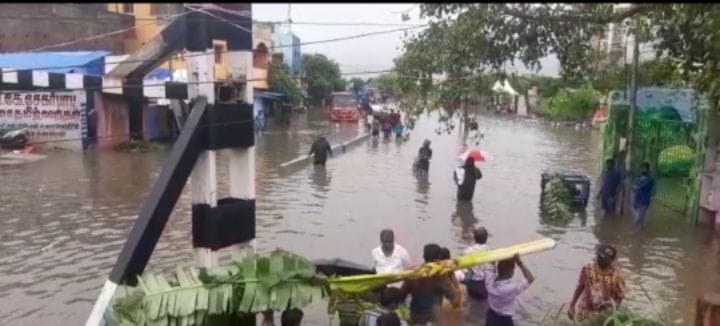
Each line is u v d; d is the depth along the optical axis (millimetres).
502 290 6668
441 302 6984
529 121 52312
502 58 4805
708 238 12414
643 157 16344
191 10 7254
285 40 47469
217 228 7523
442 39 4984
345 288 6434
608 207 14742
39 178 17953
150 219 6734
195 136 7191
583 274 6801
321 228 12914
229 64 7625
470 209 15047
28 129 24375
